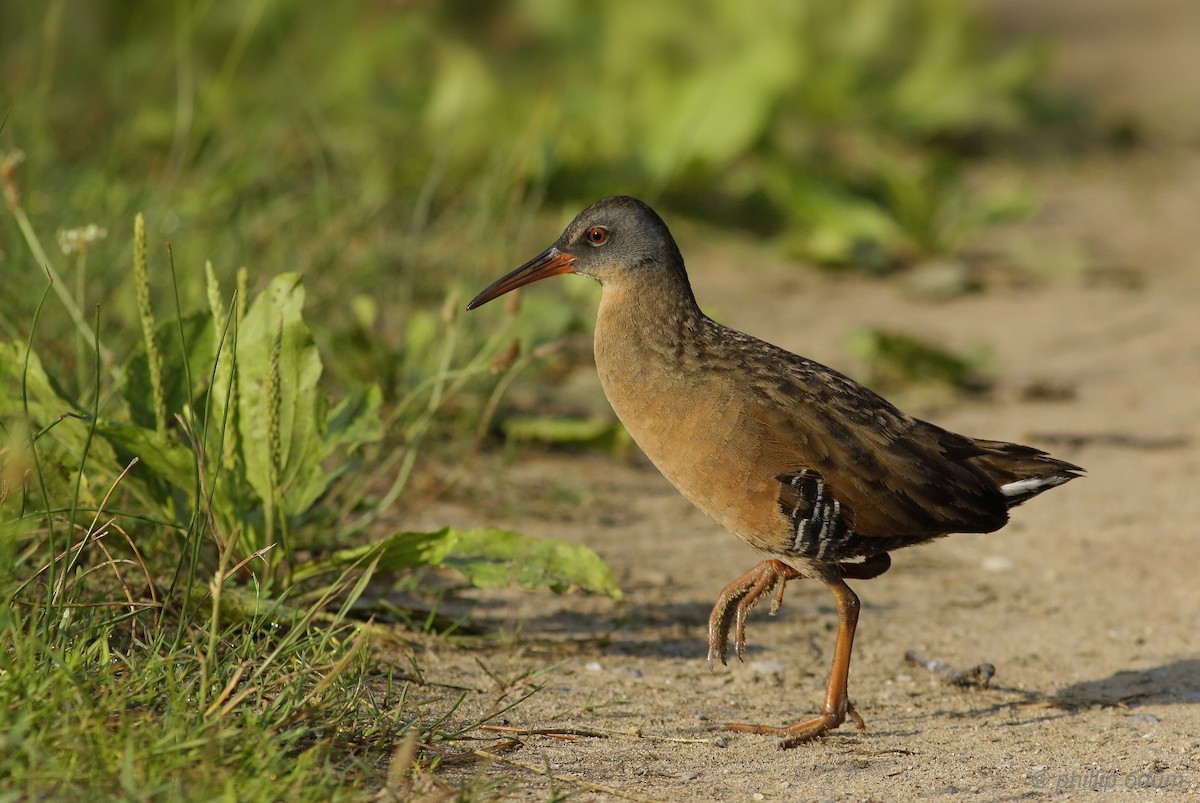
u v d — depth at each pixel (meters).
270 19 19.86
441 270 14.61
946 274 17.14
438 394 10.14
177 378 8.55
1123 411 13.46
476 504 10.95
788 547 7.97
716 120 18.36
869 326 15.23
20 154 9.36
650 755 7.30
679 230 18.05
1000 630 9.48
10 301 10.58
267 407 7.98
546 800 6.50
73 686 6.00
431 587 9.51
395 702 7.46
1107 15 36.06
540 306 13.75
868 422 8.04
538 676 8.29
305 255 13.18
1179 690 8.49
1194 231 19.25
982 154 22.16
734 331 8.56
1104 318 16.08
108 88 17.38
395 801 5.90
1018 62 23.03
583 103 19.52
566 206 17.48
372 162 16.84
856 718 7.88
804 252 17.59
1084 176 21.64
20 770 5.48
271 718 6.43
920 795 6.86
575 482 11.73
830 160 20.12
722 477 8.01
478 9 22.28
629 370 8.40
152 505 8.38
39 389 8.08
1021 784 7.04
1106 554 10.68
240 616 7.63
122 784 5.64
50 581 6.69
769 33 21.80
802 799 6.76
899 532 7.94
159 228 12.08
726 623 8.38
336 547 9.10
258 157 15.16
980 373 14.38
